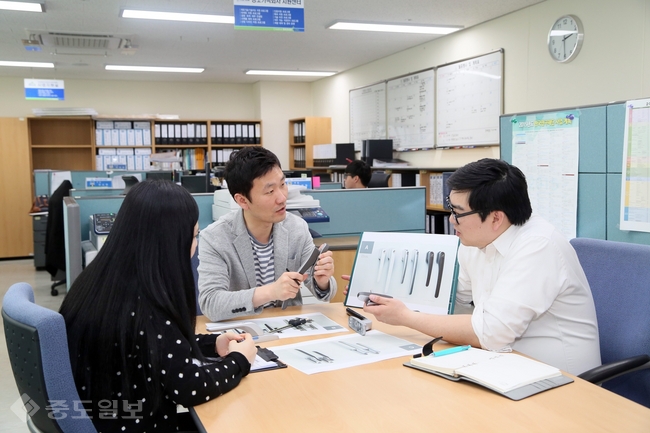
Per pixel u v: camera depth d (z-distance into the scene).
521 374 1.12
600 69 4.09
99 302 1.05
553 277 1.34
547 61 4.54
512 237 1.40
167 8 4.63
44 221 6.45
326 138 8.40
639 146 2.15
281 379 1.17
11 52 6.32
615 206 2.27
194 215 1.13
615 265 1.54
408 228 3.43
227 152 8.59
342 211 3.27
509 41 4.92
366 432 0.92
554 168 2.52
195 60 6.98
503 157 2.81
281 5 3.96
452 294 1.49
